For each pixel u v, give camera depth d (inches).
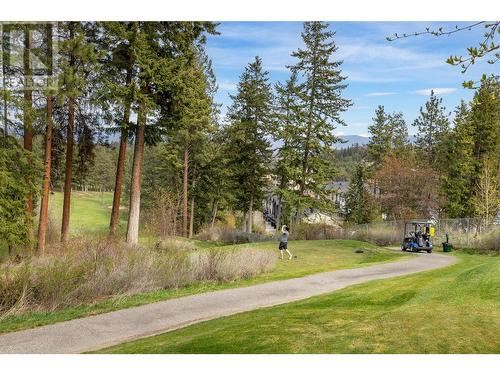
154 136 905.5
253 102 1774.1
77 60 781.9
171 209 1306.6
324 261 864.9
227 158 1797.5
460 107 1985.7
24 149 761.0
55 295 438.9
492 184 1546.5
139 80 794.8
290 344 277.9
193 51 882.8
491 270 516.1
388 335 282.0
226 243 1411.2
